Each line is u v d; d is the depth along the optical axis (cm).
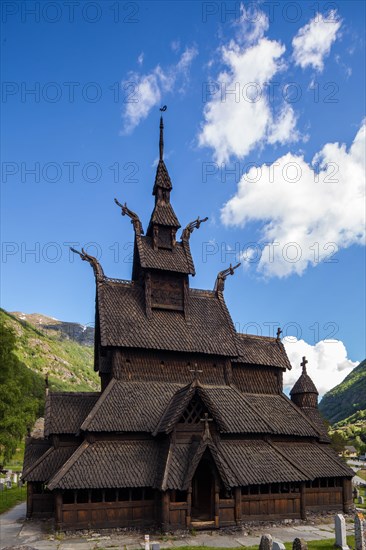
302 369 4138
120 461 2761
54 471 2930
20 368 5966
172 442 2770
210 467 2736
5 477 5303
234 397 3381
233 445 3038
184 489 2547
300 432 3400
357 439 17538
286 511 2945
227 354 3506
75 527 2573
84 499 2700
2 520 3038
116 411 2972
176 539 2495
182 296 3716
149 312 3534
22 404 5369
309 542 2419
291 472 2948
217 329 3675
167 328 3503
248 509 2855
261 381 3822
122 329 3344
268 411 3547
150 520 2692
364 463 10938
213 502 2706
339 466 3338
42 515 3008
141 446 2895
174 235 3838
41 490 3052
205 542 2434
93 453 2766
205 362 3512
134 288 3703
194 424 2856
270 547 1970
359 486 5691
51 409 3195
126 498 2758
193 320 3666
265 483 2803
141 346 3275
